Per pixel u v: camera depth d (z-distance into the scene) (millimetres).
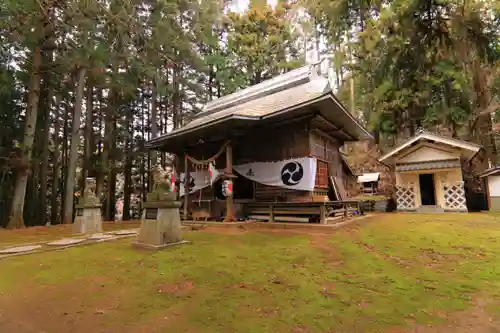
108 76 13695
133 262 4398
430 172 13922
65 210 12508
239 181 11031
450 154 13422
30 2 8703
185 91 18516
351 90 22609
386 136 17938
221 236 6621
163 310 2617
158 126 21641
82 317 2520
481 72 15602
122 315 2537
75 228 8547
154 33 11555
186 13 13891
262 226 8188
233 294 2953
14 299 3010
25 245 6125
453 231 6559
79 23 9930
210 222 9211
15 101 15352
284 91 11281
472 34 10789
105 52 11281
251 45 20469
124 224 12094
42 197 15805
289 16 22250
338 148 12070
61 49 12227
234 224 8453
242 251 4938
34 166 15164
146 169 22859
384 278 3379
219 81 19609
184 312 2553
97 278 3656
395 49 11359
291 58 22531
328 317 2387
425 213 12781
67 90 16000
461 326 2201
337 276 3494
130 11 10695
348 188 13148
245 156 10445
